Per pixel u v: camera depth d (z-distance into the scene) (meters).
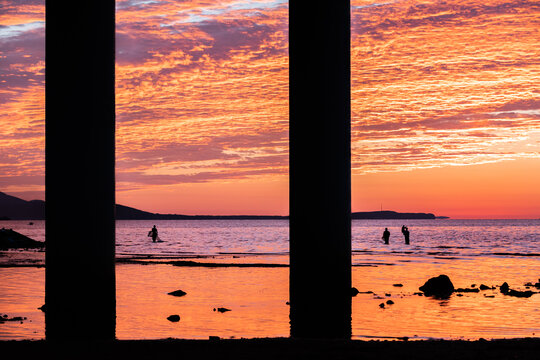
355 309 18.11
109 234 15.76
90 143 15.43
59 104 15.42
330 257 16.52
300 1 16.59
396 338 13.70
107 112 15.70
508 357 9.19
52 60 15.53
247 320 16.33
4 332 14.65
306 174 16.50
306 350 9.88
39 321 16.12
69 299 15.41
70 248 15.42
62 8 15.46
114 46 16.02
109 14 15.77
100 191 15.57
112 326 15.45
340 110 16.53
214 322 16.03
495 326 15.55
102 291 15.61
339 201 16.56
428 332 14.63
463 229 170.88
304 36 16.50
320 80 16.36
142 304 19.39
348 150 16.84
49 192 15.60
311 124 16.42
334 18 16.47
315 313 16.42
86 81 15.41
